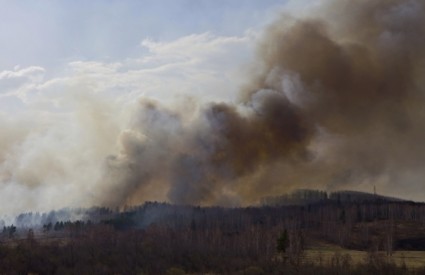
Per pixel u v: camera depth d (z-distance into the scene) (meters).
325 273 173.38
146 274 175.12
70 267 177.50
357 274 173.25
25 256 182.50
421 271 174.38
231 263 189.50
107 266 178.50
